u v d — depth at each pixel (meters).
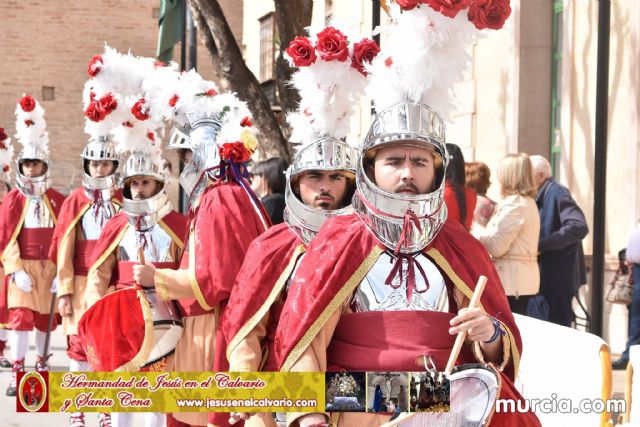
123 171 6.64
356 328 3.35
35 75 25.44
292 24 10.48
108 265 6.80
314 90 4.36
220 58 11.23
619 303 9.47
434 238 3.43
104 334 5.79
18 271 9.38
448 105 3.43
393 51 3.39
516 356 3.41
